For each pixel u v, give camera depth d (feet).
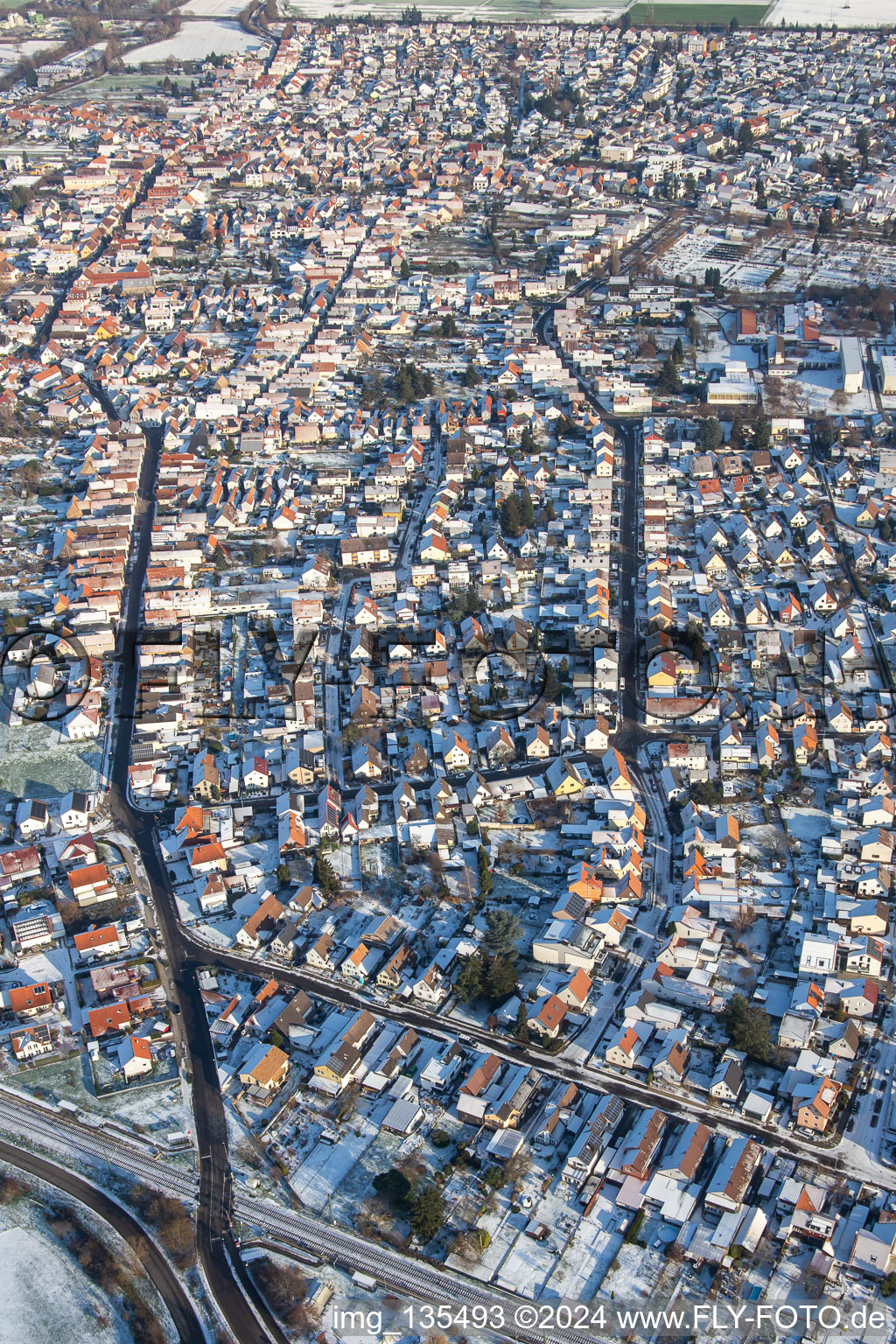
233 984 592.60
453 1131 513.86
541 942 588.09
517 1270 460.14
